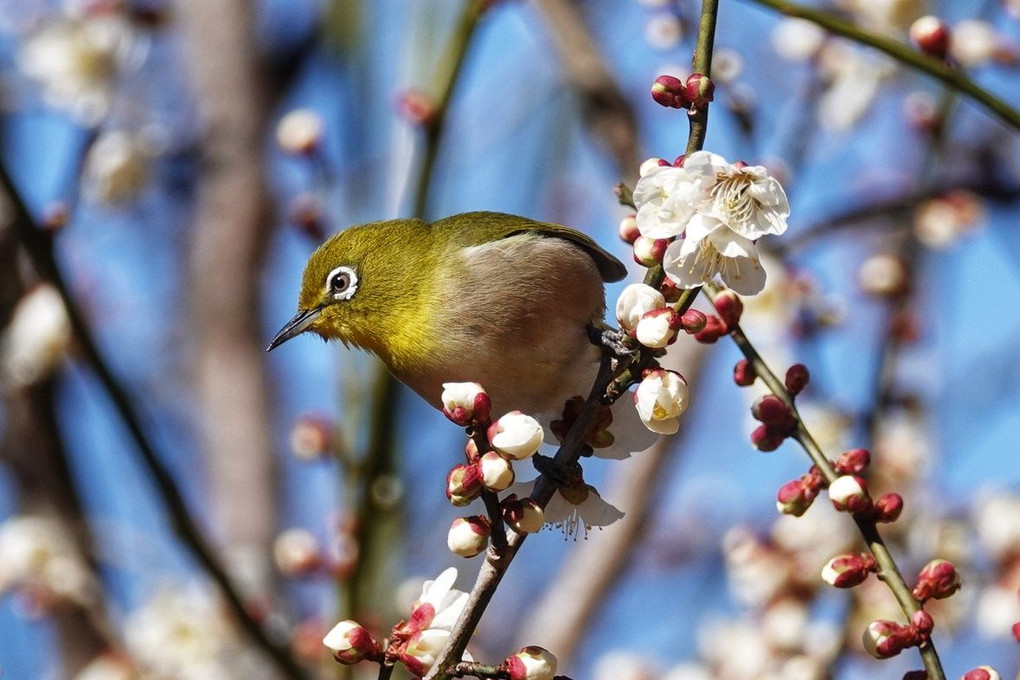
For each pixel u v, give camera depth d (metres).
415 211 11.14
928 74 8.72
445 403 6.45
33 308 11.59
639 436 8.16
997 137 13.01
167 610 12.05
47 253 9.83
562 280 9.23
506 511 6.52
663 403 6.71
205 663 11.80
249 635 10.46
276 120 16.11
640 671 13.61
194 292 15.59
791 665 10.38
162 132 13.21
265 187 15.68
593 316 9.38
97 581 11.95
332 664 10.75
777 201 6.45
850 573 7.03
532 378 9.40
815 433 11.29
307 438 11.16
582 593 13.16
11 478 12.59
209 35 16.11
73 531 12.15
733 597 13.95
